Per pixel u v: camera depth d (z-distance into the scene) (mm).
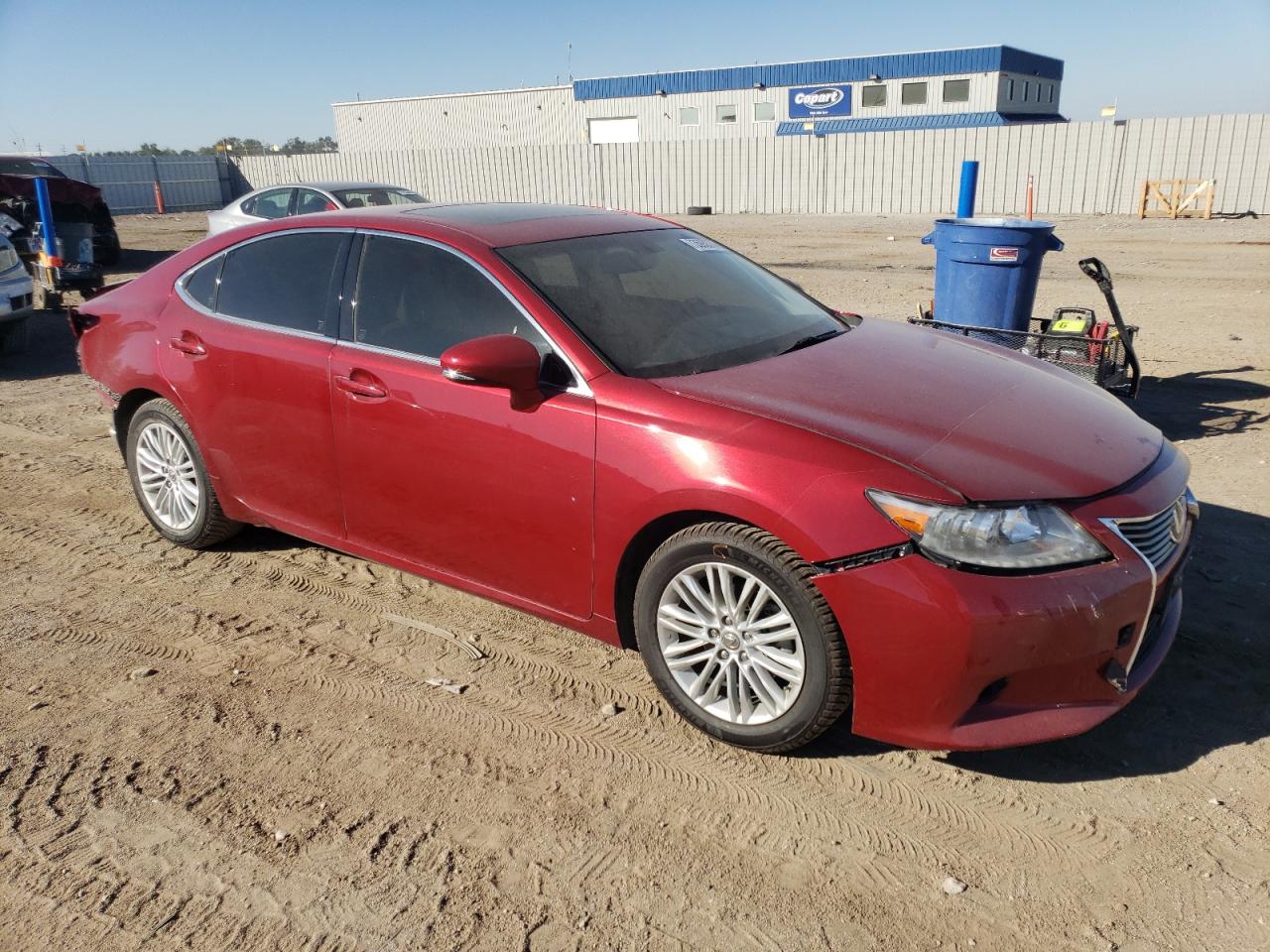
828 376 3264
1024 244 6031
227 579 4379
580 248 3717
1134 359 6016
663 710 3314
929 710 2668
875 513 2641
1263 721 3131
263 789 2916
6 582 4355
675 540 2988
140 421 4617
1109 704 2779
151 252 20188
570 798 2867
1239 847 2596
